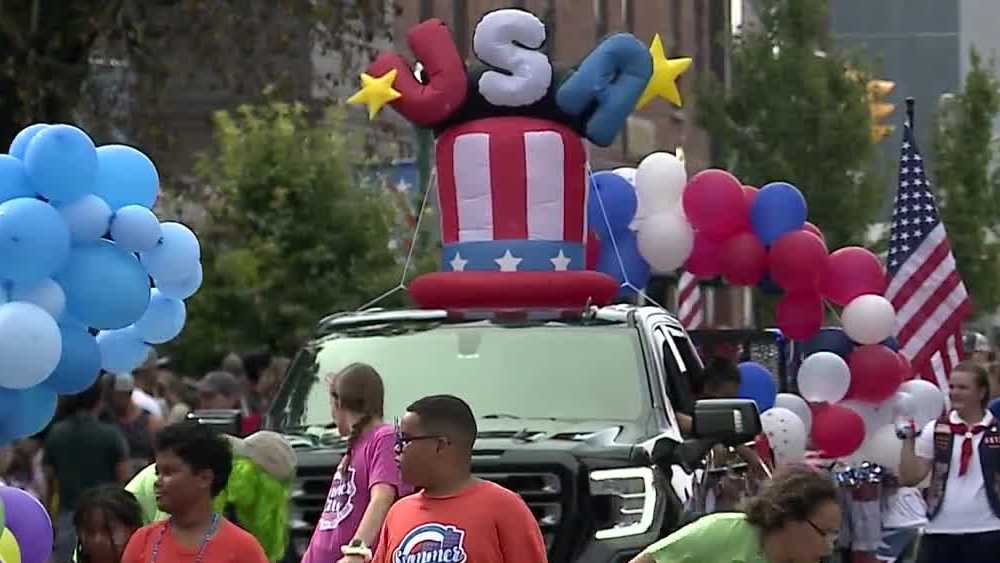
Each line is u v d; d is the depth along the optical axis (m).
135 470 30.00
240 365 42.28
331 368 24.73
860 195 78.00
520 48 27.53
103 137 42.31
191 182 55.50
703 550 15.53
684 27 99.56
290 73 43.81
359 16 41.53
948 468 27.91
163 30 40.84
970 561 27.91
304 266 53.66
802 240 30.34
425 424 15.26
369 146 55.16
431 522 15.26
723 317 71.38
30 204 18.30
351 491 19.69
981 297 90.12
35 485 30.44
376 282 54.09
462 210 27.48
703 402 23.19
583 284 26.36
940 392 32.50
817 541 14.99
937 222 36.62
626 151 87.31
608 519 22.16
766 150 78.62
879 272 31.94
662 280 38.56
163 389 38.94
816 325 31.69
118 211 19.28
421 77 28.20
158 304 20.98
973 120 91.12
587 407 23.80
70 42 39.38
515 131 27.19
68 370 19.03
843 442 31.53
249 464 19.84
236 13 40.62
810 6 79.44
